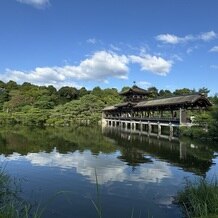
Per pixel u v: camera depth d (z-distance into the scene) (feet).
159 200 48.29
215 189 42.39
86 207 44.98
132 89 249.14
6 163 79.41
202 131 135.03
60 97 392.47
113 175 65.67
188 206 43.80
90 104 309.63
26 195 50.06
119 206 45.57
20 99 333.01
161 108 186.39
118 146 116.67
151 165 76.95
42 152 100.63
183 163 79.77
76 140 139.74
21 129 207.41
